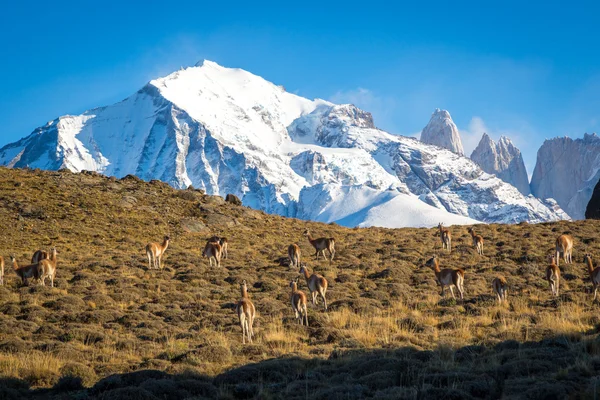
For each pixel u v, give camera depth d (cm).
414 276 4506
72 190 6912
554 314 3177
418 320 3128
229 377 2092
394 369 2053
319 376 2056
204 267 4725
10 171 7412
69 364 2267
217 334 2867
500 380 1914
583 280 4325
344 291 3988
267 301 3647
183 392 1928
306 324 3083
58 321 3178
